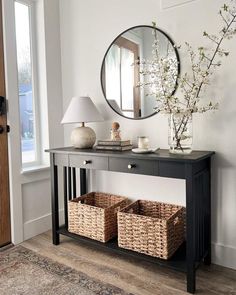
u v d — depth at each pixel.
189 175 1.64
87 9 2.52
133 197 2.40
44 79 2.63
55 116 2.72
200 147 2.01
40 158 2.73
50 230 2.68
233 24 1.83
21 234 2.42
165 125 2.16
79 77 2.63
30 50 2.62
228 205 1.93
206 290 1.69
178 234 1.98
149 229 1.87
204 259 1.99
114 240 2.14
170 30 2.07
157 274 1.88
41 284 1.77
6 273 1.90
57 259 2.09
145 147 1.99
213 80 1.92
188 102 1.95
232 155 1.89
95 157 2.05
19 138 2.40
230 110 1.88
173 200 2.19
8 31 2.29
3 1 2.25
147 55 2.19
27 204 2.50
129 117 2.33
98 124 2.54
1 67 2.27
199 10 1.94
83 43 2.57
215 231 2.00
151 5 2.15
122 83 2.35
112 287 1.73
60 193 2.78
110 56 2.41
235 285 1.74
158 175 1.76
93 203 2.57
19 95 2.51
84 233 2.21
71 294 1.67
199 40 1.96
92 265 2.00
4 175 2.31
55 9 2.68
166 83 2.10
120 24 2.33
